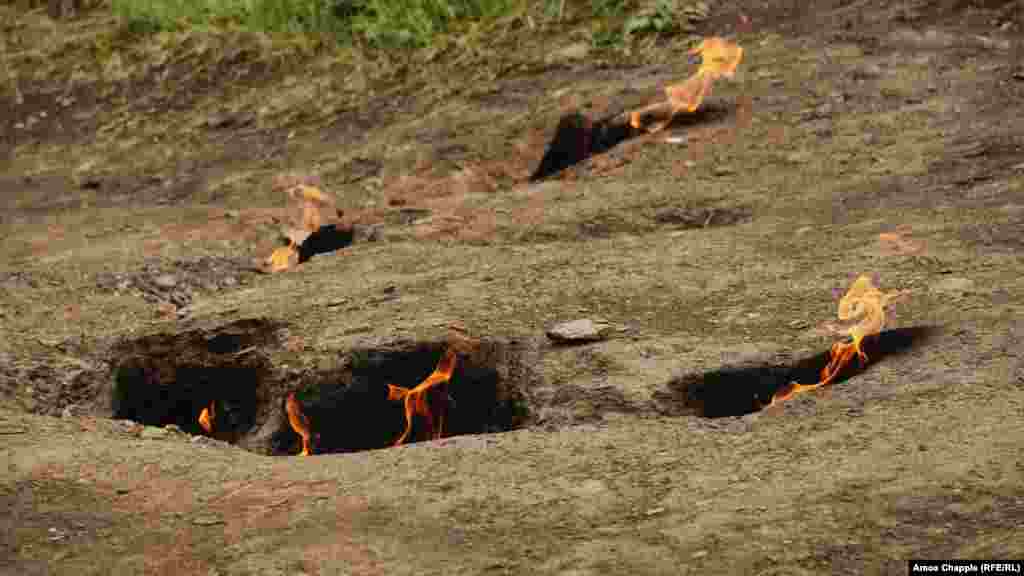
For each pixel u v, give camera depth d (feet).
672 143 91.40
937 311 53.88
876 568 34.42
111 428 52.03
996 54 98.58
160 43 141.28
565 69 115.75
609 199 80.33
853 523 36.65
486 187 98.73
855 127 87.56
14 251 89.61
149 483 44.57
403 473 43.45
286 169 107.65
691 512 38.55
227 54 135.13
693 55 110.42
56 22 155.22
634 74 108.99
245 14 142.72
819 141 86.43
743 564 35.35
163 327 64.54
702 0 119.85
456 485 42.06
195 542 40.14
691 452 43.06
